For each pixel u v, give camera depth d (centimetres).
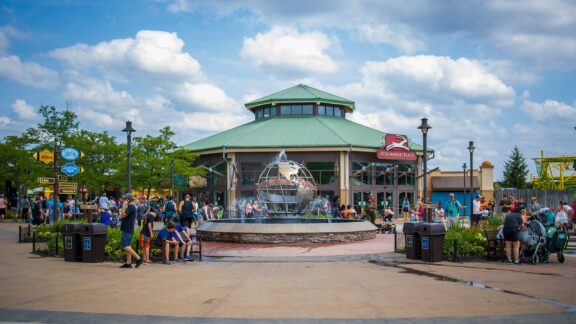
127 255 1377
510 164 7656
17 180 3988
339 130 4597
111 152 3909
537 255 1484
